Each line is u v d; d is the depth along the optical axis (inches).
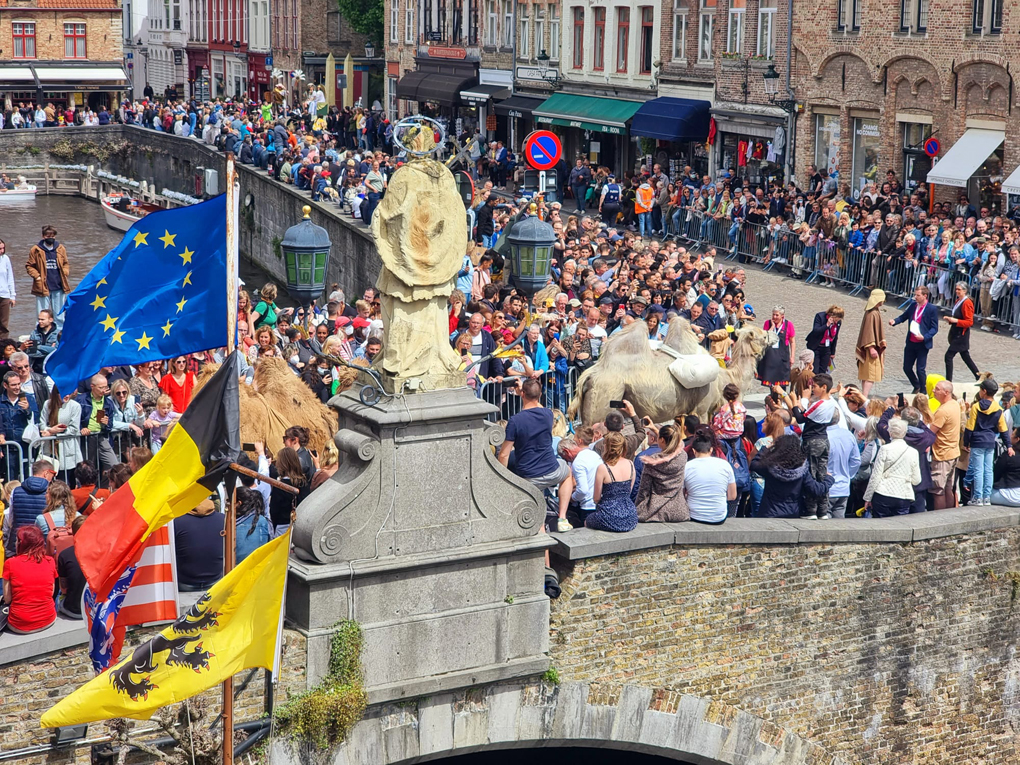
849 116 1518.2
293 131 1919.3
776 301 1201.4
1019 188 1248.8
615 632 582.9
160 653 446.6
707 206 1456.7
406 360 502.0
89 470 571.8
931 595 653.9
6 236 2043.6
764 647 620.4
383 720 527.2
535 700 565.9
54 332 883.4
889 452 649.0
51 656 472.4
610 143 1963.6
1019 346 1046.4
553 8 2086.6
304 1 2945.4
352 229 1425.9
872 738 654.5
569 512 598.5
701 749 613.6
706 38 1752.0
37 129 2536.9
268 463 623.2
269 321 936.9
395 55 2679.6
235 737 498.0
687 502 603.5
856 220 1266.0
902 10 1429.6
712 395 717.9
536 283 841.5
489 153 1941.4
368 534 505.4
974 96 1343.5
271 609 454.3
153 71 3922.2
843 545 628.4
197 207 557.3
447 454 514.6
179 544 499.5
